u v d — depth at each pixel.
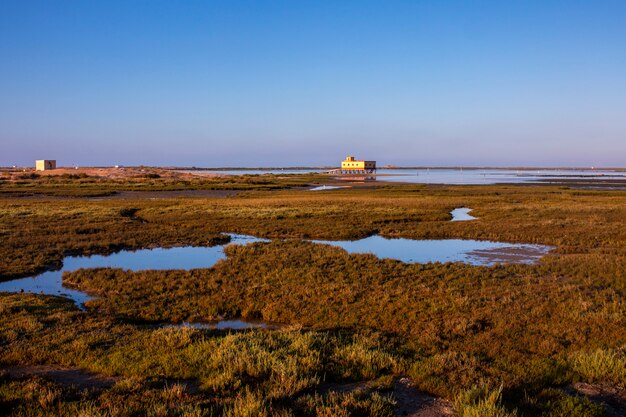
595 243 26.66
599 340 10.93
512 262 22.36
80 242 27.56
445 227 33.97
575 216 38.88
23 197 67.12
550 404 6.73
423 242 29.30
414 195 69.69
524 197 62.69
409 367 8.86
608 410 6.77
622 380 7.73
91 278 18.61
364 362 8.96
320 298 15.26
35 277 19.64
